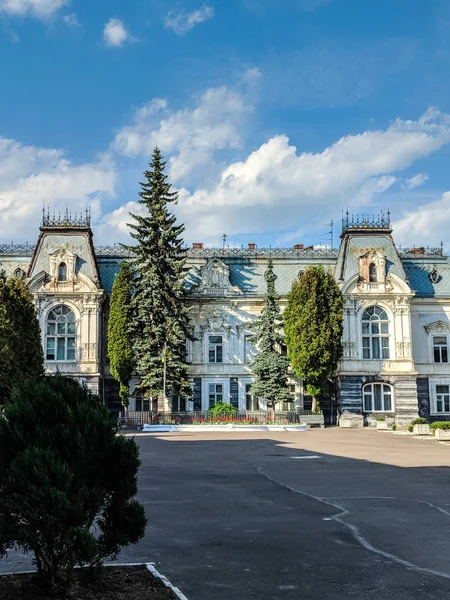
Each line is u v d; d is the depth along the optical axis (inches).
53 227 2551.7
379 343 2576.3
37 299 2477.9
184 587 416.8
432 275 2751.0
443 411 2645.2
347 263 2618.1
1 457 363.6
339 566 470.9
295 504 740.0
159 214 2491.4
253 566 469.1
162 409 2407.7
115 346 2404.0
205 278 2674.7
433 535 576.1
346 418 2481.5
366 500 769.6
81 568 408.5
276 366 2427.4
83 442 370.9
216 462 1208.2
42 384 393.1
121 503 388.8
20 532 345.4
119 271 2618.1
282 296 2689.5
